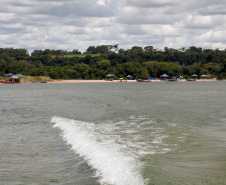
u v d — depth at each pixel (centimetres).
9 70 14512
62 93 5931
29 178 850
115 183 735
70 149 1188
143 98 4262
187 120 1998
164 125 1792
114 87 9394
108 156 1002
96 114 2433
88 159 1000
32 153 1151
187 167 870
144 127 1725
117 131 1581
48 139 1424
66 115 2392
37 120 2131
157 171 823
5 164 1004
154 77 18488
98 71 17412
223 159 969
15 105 3347
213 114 2330
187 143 1249
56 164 981
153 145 1207
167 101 3697
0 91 7012
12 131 1681
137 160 948
